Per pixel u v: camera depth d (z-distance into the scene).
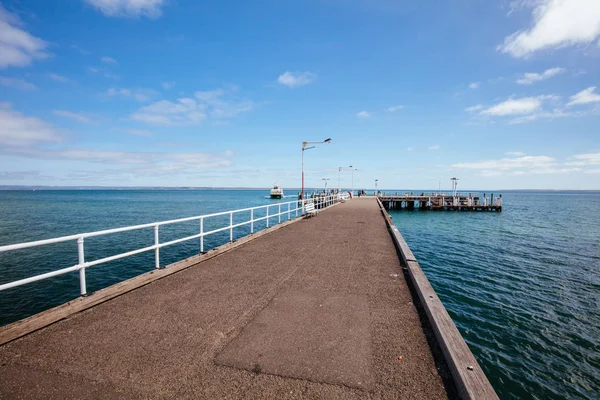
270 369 2.96
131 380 2.79
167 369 2.96
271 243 9.88
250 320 4.08
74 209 57.66
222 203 84.50
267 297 4.95
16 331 3.58
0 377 2.83
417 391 2.67
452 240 25.47
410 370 2.97
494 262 17.75
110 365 3.03
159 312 4.34
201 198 128.12
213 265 7.04
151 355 3.21
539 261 18.08
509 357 7.89
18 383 2.74
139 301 4.76
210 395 2.59
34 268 16.08
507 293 12.44
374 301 4.79
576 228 33.59
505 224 37.56
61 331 3.75
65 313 4.14
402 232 30.25
